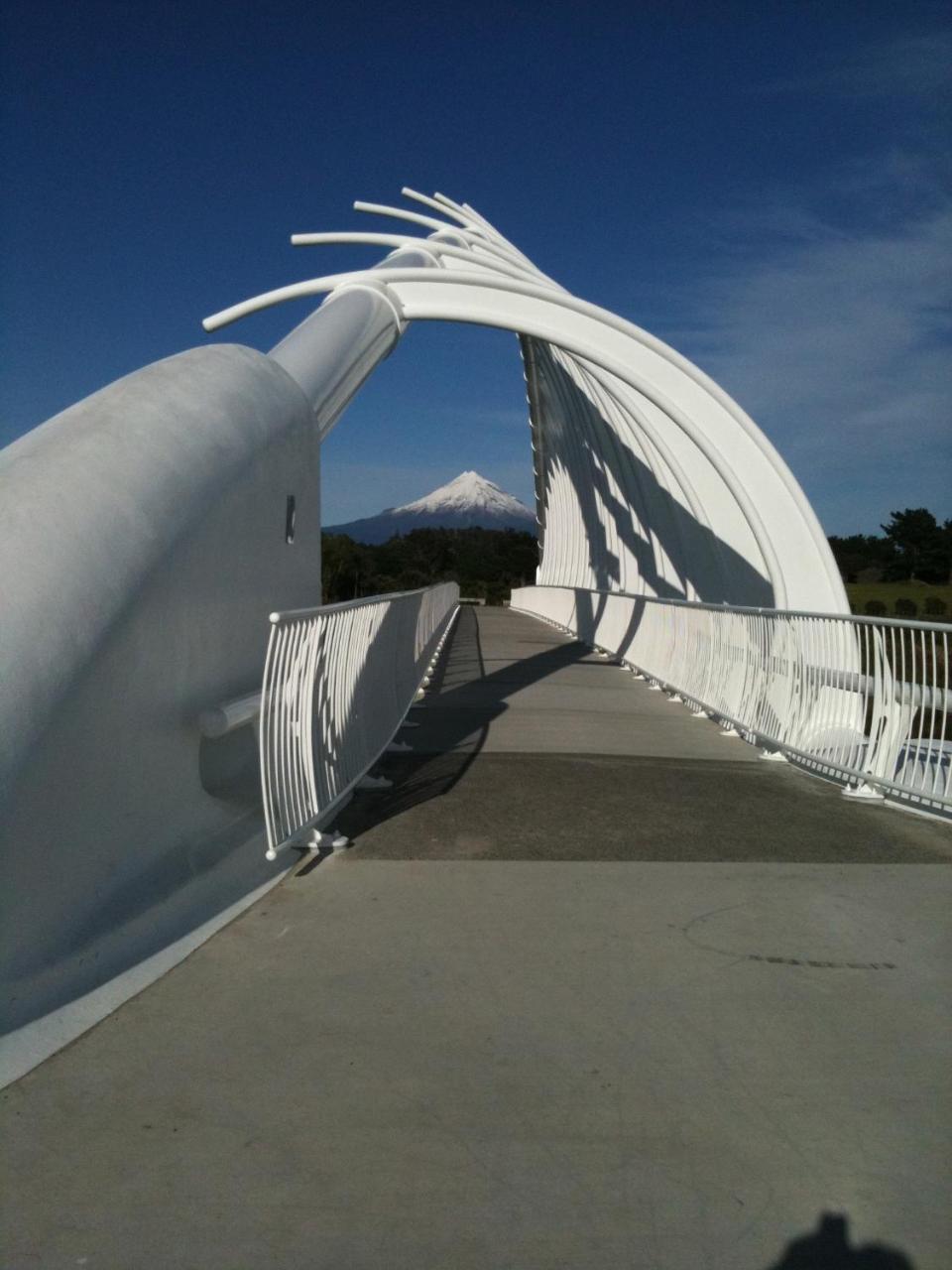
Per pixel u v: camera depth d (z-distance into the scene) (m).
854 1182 2.67
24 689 3.63
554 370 26.64
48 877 3.65
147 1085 3.08
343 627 6.63
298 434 7.30
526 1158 2.75
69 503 4.35
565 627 26.95
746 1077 3.21
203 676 5.23
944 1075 3.25
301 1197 2.56
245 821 5.51
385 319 12.79
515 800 7.05
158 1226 2.43
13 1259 2.30
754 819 6.68
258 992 3.79
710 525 14.70
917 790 6.73
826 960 4.19
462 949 4.26
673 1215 2.52
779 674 9.20
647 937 4.43
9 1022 3.30
